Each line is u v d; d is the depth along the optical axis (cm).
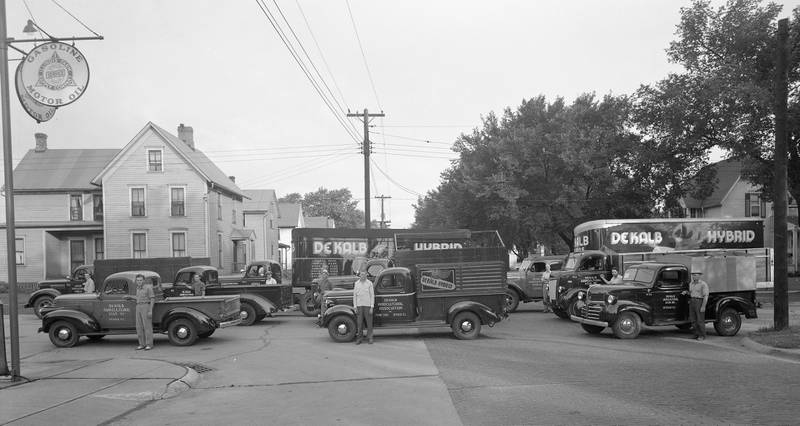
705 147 3031
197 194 3791
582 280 1986
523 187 3478
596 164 3384
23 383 998
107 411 812
